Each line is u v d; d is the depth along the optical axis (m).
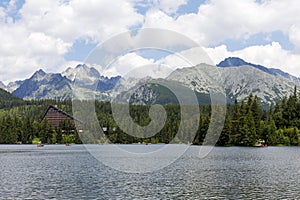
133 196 29.64
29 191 32.41
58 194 30.89
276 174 44.59
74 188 33.91
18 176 44.22
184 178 40.56
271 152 90.62
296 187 33.91
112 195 30.20
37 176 44.12
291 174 44.44
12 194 31.03
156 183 36.72
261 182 37.31
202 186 34.59
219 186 34.59
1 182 38.50
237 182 37.19
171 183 36.66
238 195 29.86
